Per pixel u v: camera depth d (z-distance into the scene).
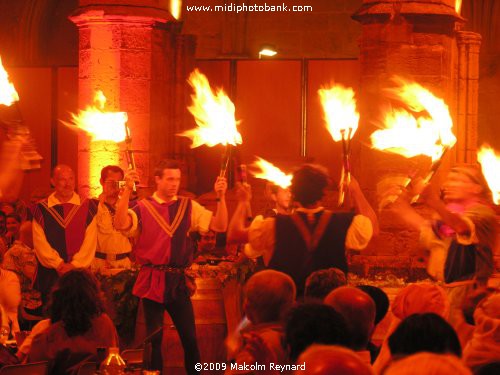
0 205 9.56
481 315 5.15
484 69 15.27
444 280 6.86
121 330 8.09
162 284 7.05
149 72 10.14
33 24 16.05
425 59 9.71
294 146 12.95
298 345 4.08
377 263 9.13
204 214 7.17
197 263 8.38
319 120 12.90
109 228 8.21
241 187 6.64
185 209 7.14
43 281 8.00
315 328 4.08
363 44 9.81
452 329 3.98
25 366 4.82
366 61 9.80
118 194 8.28
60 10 16.28
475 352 5.10
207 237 8.48
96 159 10.01
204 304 7.87
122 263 8.28
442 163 9.68
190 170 12.31
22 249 8.48
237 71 13.02
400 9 9.70
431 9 9.69
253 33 15.80
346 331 4.11
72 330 5.41
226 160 7.10
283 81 12.98
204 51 15.80
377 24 9.74
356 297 4.64
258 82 13.00
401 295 5.39
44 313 7.88
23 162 8.52
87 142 10.05
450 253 6.83
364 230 6.12
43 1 16.08
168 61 10.57
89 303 5.44
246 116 13.01
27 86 13.27
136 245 7.15
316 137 12.91
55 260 7.95
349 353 2.58
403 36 9.69
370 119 9.77
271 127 12.98
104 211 8.20
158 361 7.08
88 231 8.09
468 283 6.76
